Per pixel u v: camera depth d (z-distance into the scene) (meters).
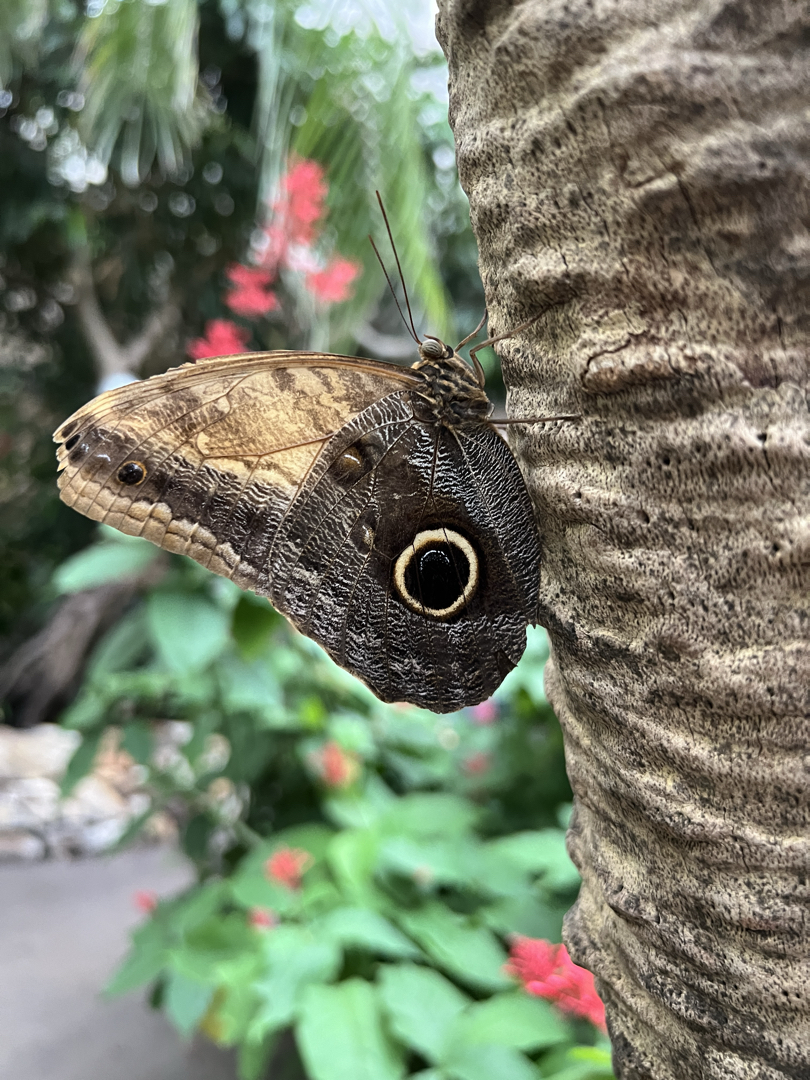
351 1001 0.27
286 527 0.16
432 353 0.16
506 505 0.15
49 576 1.09
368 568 0.16
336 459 0.16
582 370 0.13
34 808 0.74
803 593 0.12
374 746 0.44
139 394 0.16
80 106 0.77
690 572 0.12
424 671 0.16
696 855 0.13
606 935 0.15
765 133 0.11
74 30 0.77
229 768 0.40
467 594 0.16
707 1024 0.13
